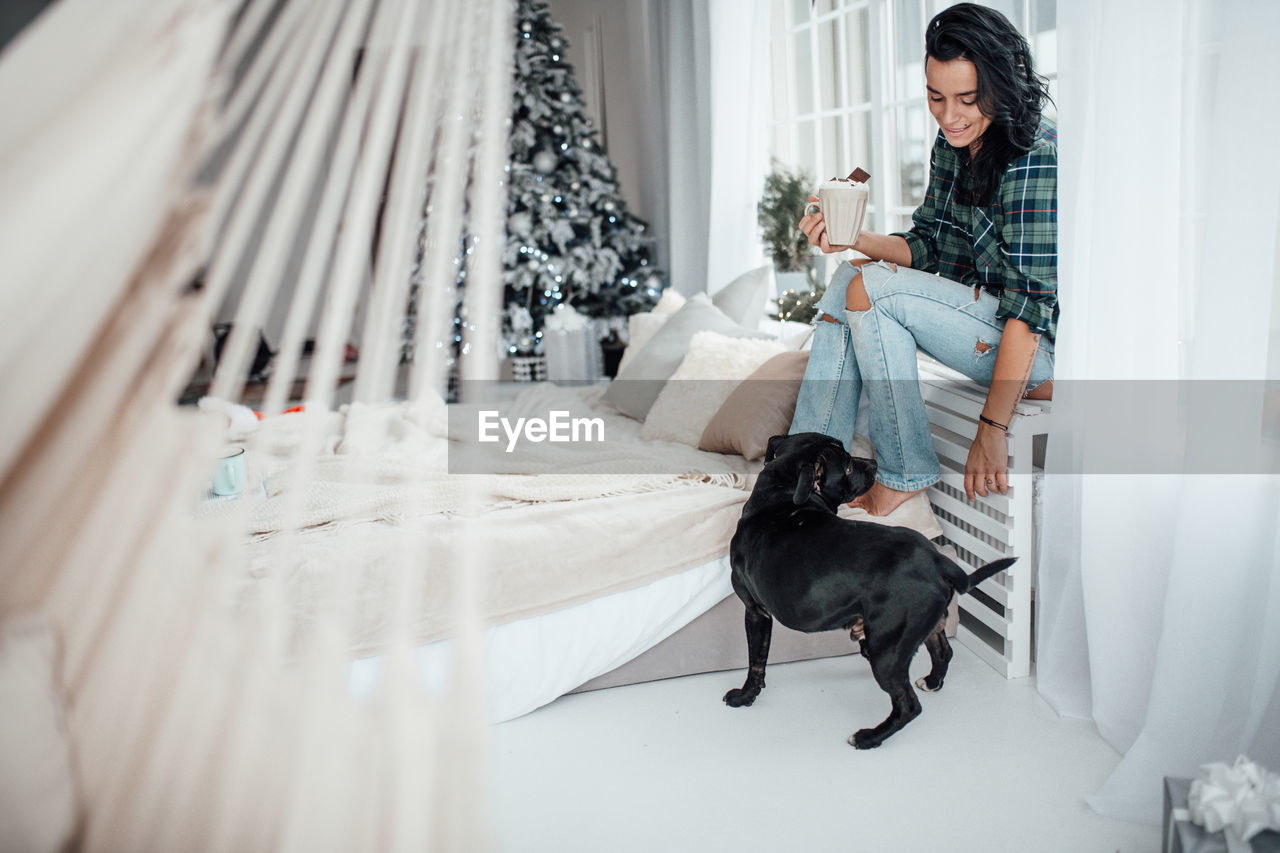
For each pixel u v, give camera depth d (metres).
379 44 0.86
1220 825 1.05
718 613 2.12
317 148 0.81
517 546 1.91
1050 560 1.91
